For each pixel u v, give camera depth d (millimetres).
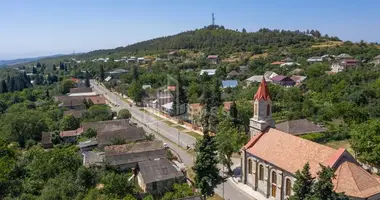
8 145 90375
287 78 161125
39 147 93938
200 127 107562
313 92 132750
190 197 47781
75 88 187875
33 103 158500
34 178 67125
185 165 75812
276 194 53250
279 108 117125
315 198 35062
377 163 65188
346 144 84625
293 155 51188
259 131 60719
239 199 56812
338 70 170500
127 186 58406
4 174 65000
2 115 130000
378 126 65438
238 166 72250
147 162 67000
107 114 122438
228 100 132500
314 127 91000
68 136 100438
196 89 151875
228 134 70188
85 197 54094
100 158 73562
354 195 41438
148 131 108188
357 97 110250
